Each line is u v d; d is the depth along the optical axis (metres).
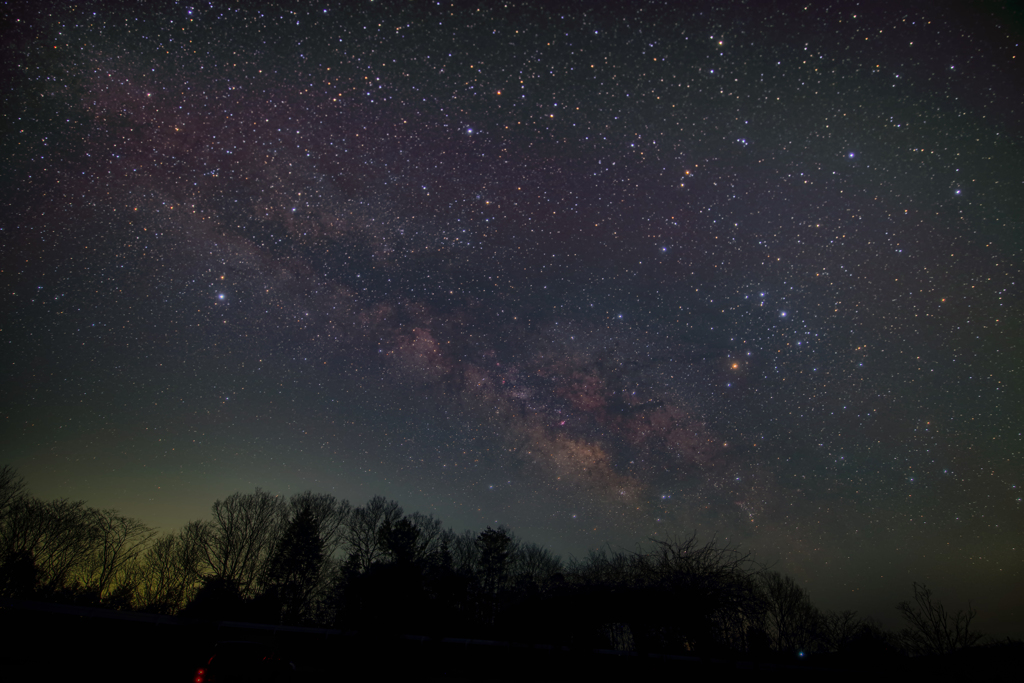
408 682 16.72
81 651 14.47
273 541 29.67
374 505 33.19
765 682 16.98
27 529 20.77
